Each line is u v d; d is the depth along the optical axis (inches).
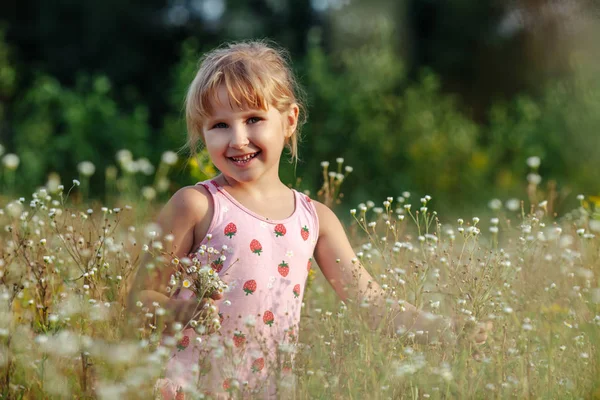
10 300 97.0
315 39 412.5
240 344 91.3
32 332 94.9
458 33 653.9
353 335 92.7
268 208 100.1
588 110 385.4
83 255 107.0
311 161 362.3
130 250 123.2
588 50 449.4
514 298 113.1
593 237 121.5
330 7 635.5
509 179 362.9
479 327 93.2
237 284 94.9
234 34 683.4
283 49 125.2
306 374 86.2
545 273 119.3
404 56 642.8
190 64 338.3
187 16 700.7
